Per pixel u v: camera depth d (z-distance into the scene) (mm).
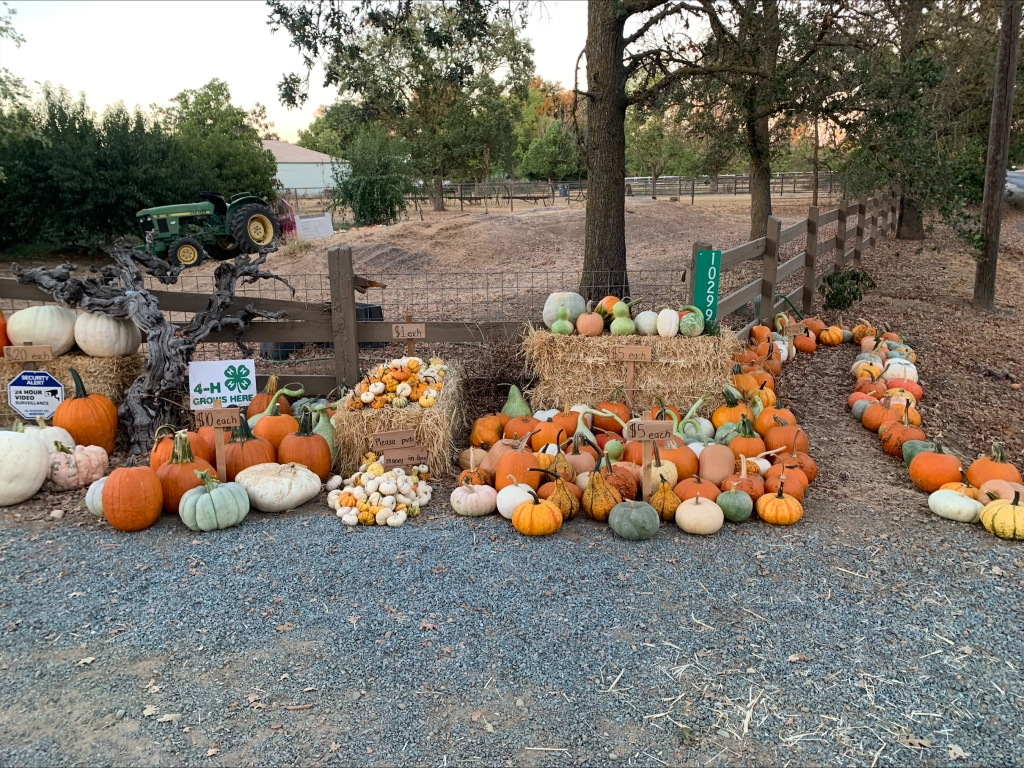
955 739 2787
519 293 13219
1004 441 6797
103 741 2729
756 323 8781
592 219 8898
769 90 10383
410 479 4852
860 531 4488
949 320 10617
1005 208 27531
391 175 28594
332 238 20766
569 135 12031
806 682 3094
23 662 3158
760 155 14711
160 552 4109
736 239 20766
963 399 7656
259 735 2775
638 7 8242
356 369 6297
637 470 4930
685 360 6043
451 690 3033
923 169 10250
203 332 5836
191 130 38406
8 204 23781
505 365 6910
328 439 5363
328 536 4348
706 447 5117
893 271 14172
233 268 5988
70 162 23406
